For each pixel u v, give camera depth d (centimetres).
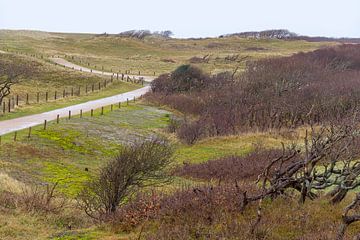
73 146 4409
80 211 2462
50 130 4716
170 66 14438
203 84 8712
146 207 1794
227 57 15562
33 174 3394
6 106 6303
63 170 3641
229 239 1461
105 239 1633
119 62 14688
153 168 2447
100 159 4219
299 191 1956
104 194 2269
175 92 8531
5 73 8581
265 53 17500
